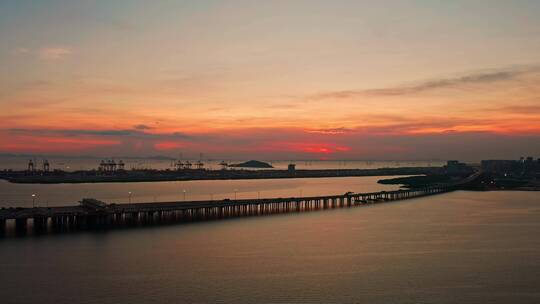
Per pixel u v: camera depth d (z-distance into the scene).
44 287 74.88
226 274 82.62
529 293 74.12
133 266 86.88
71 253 95.88
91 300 69.44
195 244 106.25
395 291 74.50
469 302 70.25
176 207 144.75
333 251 100.25
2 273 81.88
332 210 174.75
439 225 136.25
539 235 119.31
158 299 70.19
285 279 80.12
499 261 92.38
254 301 69.69
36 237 111.62
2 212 121.44
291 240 111.88
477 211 172.38
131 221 138.00
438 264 90.00
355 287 76.12
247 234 119.44
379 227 132.38
